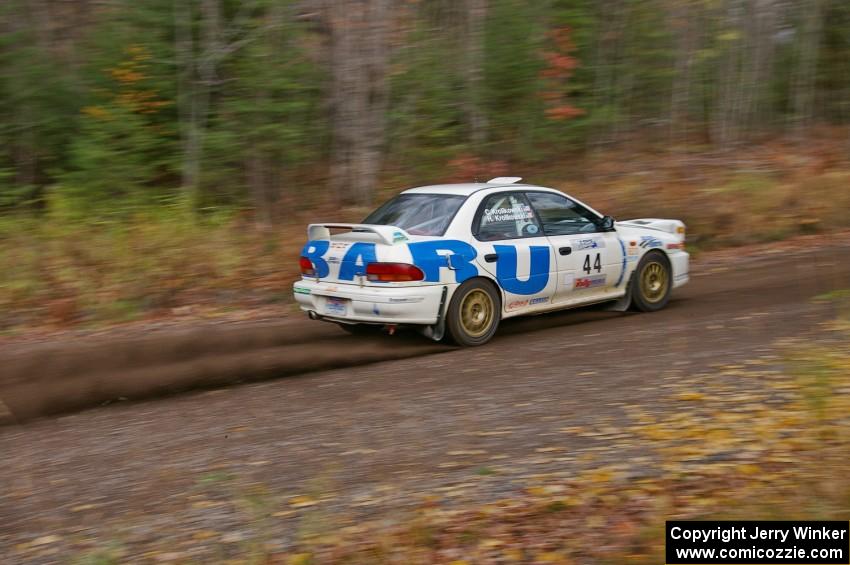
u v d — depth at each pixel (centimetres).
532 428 536
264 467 500
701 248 1439
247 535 409
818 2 2048
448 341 813
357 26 1428
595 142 1825
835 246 1404
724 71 1941
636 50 1842
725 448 468
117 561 392
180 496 463
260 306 1076
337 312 800
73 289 1077
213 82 1414
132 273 1118
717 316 882
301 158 1480
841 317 797
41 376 751
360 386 676
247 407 636
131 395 691
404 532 396
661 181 1645
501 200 840
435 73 1566
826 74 2153
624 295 935
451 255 782
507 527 398
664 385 608
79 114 1370
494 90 1653
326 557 380
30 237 1200
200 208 1365
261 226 1341
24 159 1362
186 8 1403
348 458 505
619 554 362
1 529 438
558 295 866
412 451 510
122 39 1399
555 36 1688
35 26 1364
